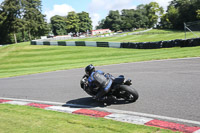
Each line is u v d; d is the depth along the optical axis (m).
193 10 106.31
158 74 13.11
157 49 32.88
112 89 7.76
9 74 23.86
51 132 5.47
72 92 11.09
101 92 7.68
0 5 97.19
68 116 6.96
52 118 6.70
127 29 181.12
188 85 9.66
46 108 8.64
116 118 6.54
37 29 105.75
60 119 6.54
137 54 29.75
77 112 7.63
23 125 6.17
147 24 177.38
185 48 28.02
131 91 7.64
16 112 7.77
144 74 13.70
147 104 7.69
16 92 12.82
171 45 31.95
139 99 8.40
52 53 43.56
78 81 13.92
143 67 16.86
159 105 7.44
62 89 12.05
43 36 116.81
